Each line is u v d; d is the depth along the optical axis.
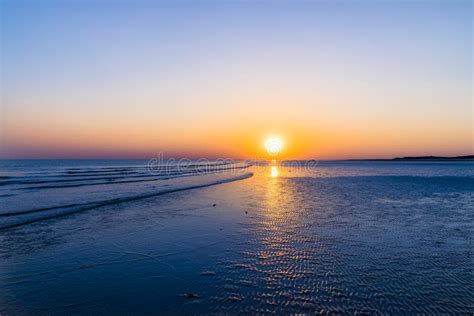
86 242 8.51
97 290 5.50
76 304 5.00
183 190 22.17
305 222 10.79
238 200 16.64
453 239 8.52
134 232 9.57
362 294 5.17
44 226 10.45
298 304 4.84
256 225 10.41
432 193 19.20
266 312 4.62
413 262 6.71
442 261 6.77
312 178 36.94
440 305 4.80
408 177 36.06
